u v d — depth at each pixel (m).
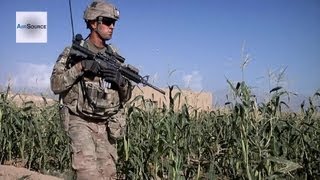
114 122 2.89
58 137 5.10
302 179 4.23
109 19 2.79
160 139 3.55
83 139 2.69
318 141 4.50
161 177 3.77
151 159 3.84
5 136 4.86
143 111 4.07
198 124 4.93
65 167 4.98
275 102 3.42
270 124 3.29
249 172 3.23
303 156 4.20
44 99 5.71
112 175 2.88
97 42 2.82
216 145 4.39
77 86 2.74
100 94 2.74
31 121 4.85
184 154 3.93
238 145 3.52
